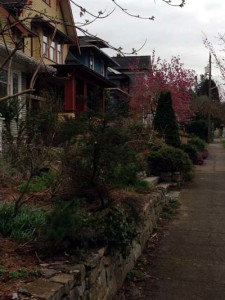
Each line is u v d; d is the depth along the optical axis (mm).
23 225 4582
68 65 17766
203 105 43719
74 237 4297
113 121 5785
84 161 5590
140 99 28234
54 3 21000
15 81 15977
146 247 6906
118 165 5742
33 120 7336
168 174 12219
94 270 4238
